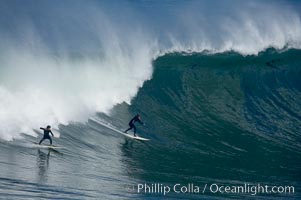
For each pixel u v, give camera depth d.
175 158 88.75
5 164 71.75
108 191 66.50
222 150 95.56
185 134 102.88
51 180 67.50
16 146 80.75
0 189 60.97
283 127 110.25
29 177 67.38
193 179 78.06
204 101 118.81
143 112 109.69
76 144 88.38
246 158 92.19
